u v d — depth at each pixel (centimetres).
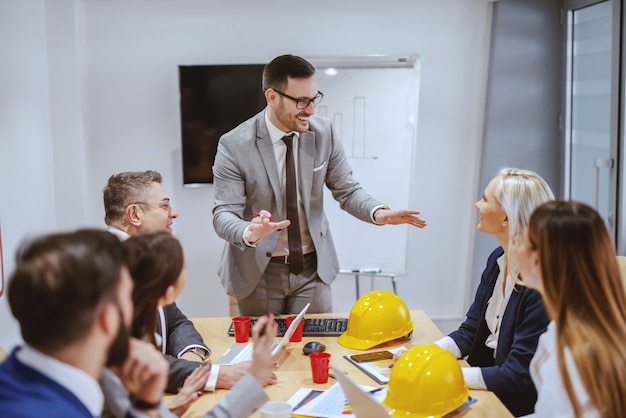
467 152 445
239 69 420
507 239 225
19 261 114
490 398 197
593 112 414
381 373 213
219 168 296
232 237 273
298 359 229
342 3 429
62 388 112
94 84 425
